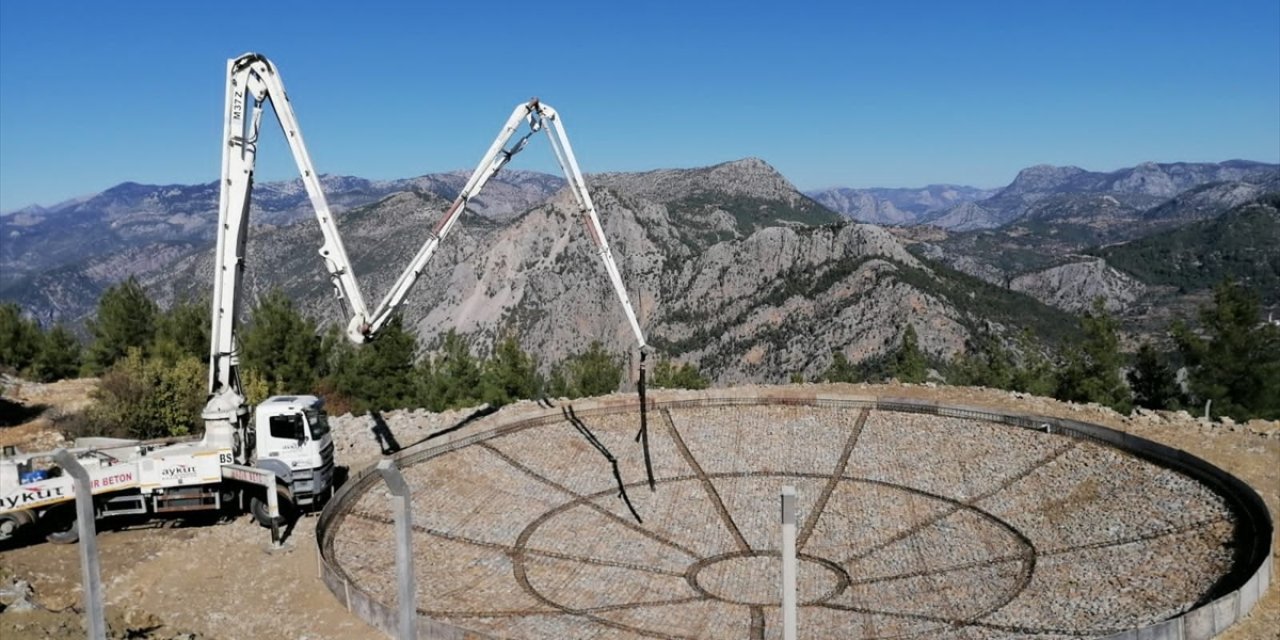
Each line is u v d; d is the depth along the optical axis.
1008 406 53.28
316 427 39.38
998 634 28.19
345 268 39.12
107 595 31.50
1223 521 33.16
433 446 45.75
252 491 38.41
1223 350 63.06
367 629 28.36
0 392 67.00
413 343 81.19
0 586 29.59
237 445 38.81
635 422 52.19
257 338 79.62
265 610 30.14
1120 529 35.22
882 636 28.92
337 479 46.09
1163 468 38.28
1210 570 30.20
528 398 78.50
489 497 42.84
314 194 38.75
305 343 81.38
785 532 19.39
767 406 53.19
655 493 44.62
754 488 45.16
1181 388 69.38
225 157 37.56
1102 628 27.66
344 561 34.84
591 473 46.66
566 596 33.16
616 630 29.77
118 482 36.19
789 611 19.50
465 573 34.91
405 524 17.83
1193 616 25.30
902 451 46.88
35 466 46.09
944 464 44.81
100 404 58.81
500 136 39.81
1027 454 43.50
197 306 86.62
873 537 39.16
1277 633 25.73
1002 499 40.53
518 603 32.22
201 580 32.88
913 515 40.75
